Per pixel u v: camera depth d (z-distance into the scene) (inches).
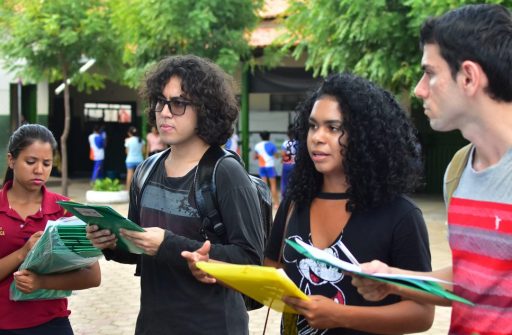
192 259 105.0
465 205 89.4
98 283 139.5
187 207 119.4
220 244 116.9
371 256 100.3
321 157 103.3
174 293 118.0
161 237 111.5
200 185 119.0
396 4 443.5
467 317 88.1
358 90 102.6
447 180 95.4
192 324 116.6
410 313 97.0
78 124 965.8
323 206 106.3
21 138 137.4
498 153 87.5
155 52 596.4
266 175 629.3
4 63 747.4
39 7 626.5
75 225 118.3
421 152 111.0
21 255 132.0
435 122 90.9
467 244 88.4
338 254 101.9
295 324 104.5
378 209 101.8
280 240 113.0
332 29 469.4
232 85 127.8
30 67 665.0
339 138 102.5
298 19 491.2
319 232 105.3
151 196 124.6
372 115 101.4
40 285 129.9
